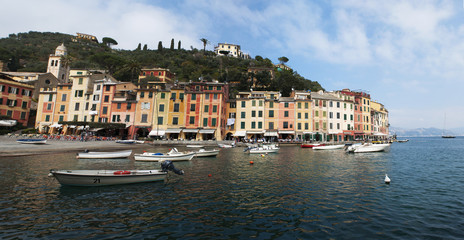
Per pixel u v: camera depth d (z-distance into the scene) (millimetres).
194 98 59438
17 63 103875
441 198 13477
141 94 59688
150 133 56812
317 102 64062
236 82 92812
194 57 121500
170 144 50844
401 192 14680
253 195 13859
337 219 10359
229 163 26875
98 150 35344
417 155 37844
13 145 32625
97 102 60188
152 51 140875
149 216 10477
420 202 12742
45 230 8867
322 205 12172
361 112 72875
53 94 62719
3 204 11438
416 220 10297
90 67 96500
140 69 85938
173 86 60688
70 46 143375
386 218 10500
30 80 75375
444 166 25312
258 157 33344
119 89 60719
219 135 57750
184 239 8406
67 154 30469
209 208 11609
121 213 10773
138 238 8398
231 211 11234
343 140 66188
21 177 16734
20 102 61344
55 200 12312
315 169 22875
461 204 12430
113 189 14641
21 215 10203
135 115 58938
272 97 64750
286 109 62406
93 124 55500
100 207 11492
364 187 15859
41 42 143500
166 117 58938
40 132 59625
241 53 170250
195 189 15070
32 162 23297
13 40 137500
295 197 13516
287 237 8641
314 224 9820
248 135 61031
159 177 17078
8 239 8047
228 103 64938
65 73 95250
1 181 15555
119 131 59250
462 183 17203
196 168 23188
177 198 13133
